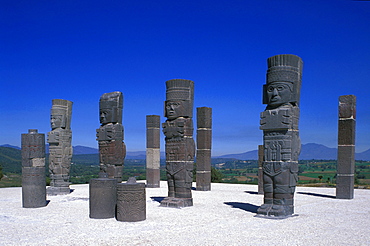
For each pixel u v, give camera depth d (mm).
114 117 17891
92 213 12070
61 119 19688
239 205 15305
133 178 11938
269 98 12680
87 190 22062
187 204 14820
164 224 10898
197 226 10570
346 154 18172
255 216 12359
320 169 76375
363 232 9844
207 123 22641
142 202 11562
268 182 12688
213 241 8719
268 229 10148
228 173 74625
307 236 9297
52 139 19453
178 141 15047
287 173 12281
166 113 15602
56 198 17766
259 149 20422
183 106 15102
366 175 53312
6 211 13719
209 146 22828
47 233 9727
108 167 17703
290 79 12359
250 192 21562
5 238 9164
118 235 9406
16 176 44344
